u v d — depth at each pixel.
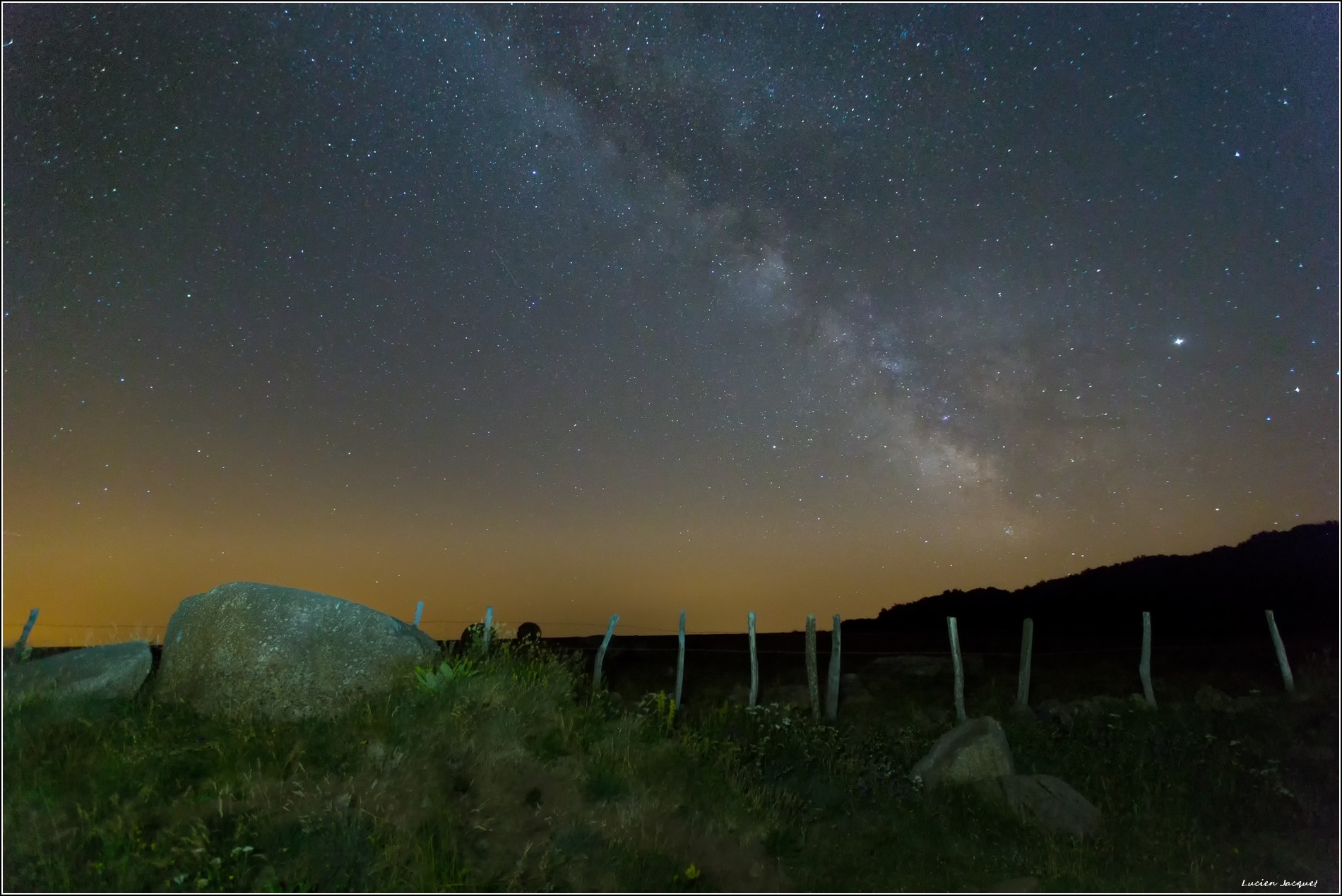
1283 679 13.48
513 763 7.16
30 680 7.53
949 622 12.30
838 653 12.03
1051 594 28.80
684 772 7.72
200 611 8.62
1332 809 8.79
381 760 6.86
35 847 5.40
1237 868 7.49
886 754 10.16
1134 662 15.09
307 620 8.52
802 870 6.67
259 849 5.62
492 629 10.05
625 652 15.31
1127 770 9.96
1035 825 8.24
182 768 6.55
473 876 5.71
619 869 6.08
